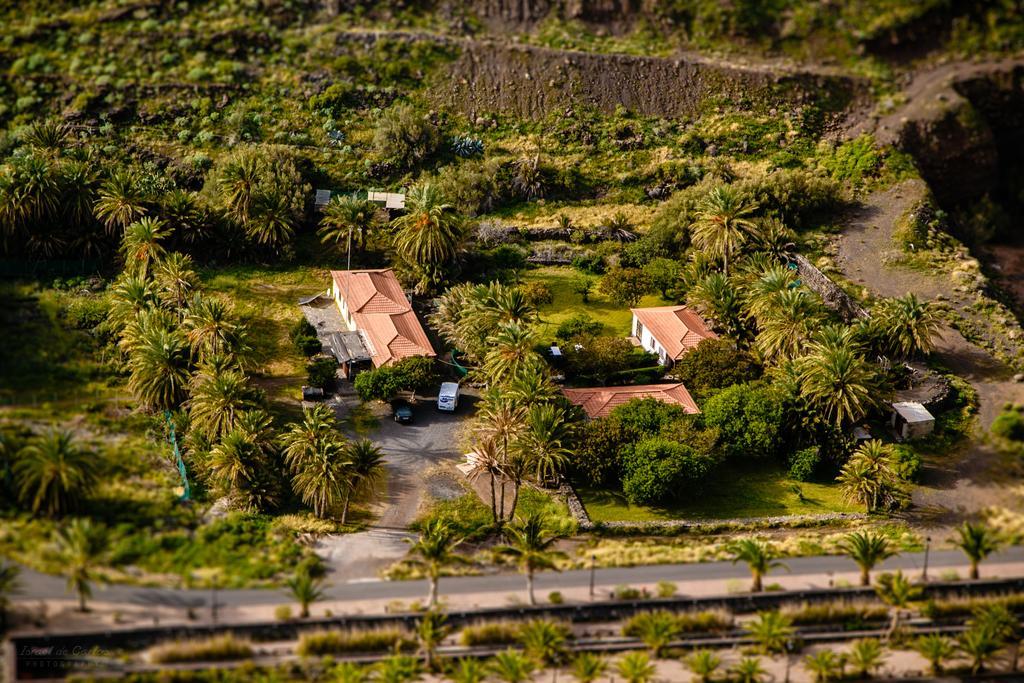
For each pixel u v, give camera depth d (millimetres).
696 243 131375
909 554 93812
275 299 125812
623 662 79188
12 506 88875
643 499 98250
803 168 150250
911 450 105688
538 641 80375
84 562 79562
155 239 120125
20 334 111438
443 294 125125
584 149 150750
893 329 113188
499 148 150000
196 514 93062
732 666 81500
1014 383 115312
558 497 100438
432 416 111188
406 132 147000
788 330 110875
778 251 131375
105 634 77875
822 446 105250
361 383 109250
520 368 105125
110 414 103438
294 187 137000
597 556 92312
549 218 141625
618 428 102375
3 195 120688
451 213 128375
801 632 85312
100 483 93938
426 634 79312
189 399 104875
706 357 113500
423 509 98000
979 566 92250
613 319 125562
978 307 125750
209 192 135000
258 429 97438
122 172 127188
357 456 95812
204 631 79625
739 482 104312
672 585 88062
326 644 80438
